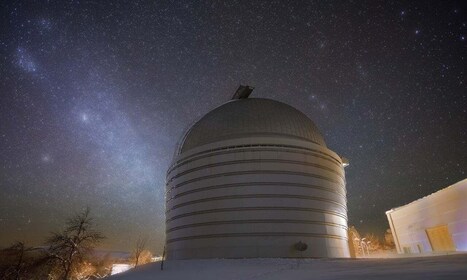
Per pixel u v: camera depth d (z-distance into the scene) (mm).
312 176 32219
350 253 34375
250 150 31922
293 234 29156
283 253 28266
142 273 24719
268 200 30016
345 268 18219
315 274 16359
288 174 31312
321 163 33469
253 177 30875
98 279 25453
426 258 20062
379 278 12125
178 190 34188
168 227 35125
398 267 16047
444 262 16375
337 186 34281
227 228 29547
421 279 10914
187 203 32594
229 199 30531
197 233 30688
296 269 19906
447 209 36062
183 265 26547
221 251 28891
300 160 32281
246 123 34719
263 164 31344
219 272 20953
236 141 32562
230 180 31172
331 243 30469
